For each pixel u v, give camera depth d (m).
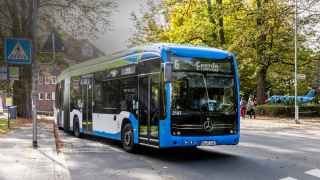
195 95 13.13
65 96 23.72
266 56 40.03
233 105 13.64
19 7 33.94
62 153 13.82
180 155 14.45
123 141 15.66
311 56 44.53
